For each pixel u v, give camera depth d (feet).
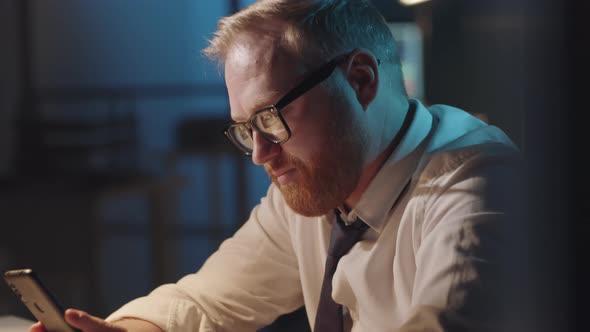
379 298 3.29
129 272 13.62
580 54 1.32
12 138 17.25
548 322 1.43
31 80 18.35
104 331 3.04
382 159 3.27
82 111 18.81
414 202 3.09
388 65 3.27
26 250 10.44
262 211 4.09
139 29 19.72
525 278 1.48
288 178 3.10
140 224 16.62
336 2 3.12
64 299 10.91
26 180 10.93
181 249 14.78
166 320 3.62
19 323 4.36
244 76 3.01
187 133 13.69
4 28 17.99
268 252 3.98
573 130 1.34
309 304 3.90
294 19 3.00
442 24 5.79
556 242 1.40
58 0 19.22
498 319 2.46
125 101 18.60
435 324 2.56
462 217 2.75
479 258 2.60
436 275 2.65
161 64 19.75
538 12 1.36
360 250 3.36
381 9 9.21
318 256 3.79
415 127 3.30
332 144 3.02
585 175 1.34
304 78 2.97
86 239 10.41
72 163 12.34
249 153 3.26
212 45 3.18
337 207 3.46
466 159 3.00
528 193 1.43
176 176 11.82
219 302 3.82
